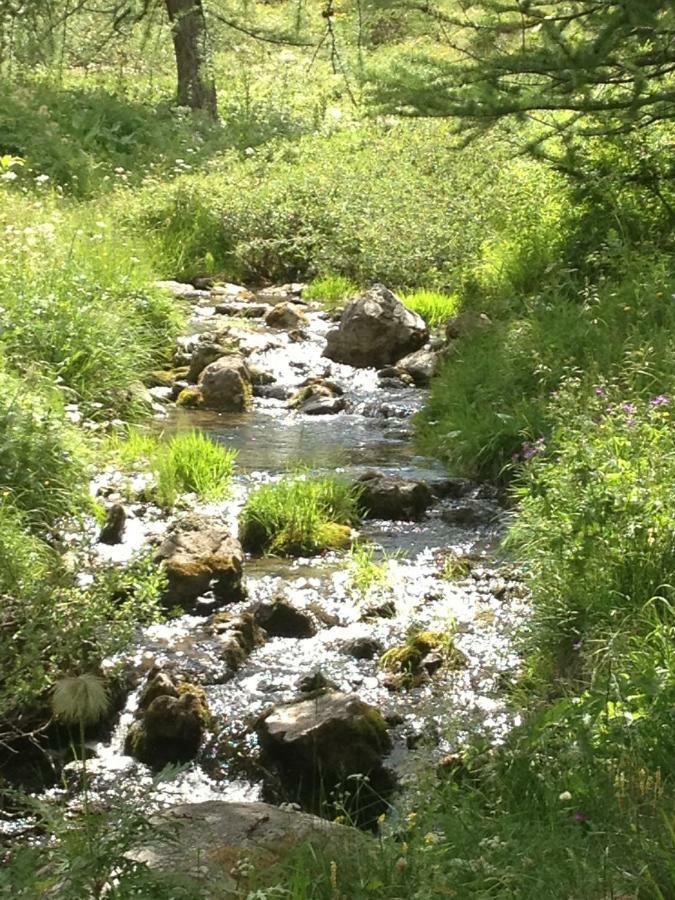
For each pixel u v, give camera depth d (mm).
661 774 4109
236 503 8188
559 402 7871
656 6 8828
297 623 6457
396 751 5297
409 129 19016
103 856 3432
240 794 5199
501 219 14148
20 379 8703
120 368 10414
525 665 5844
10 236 12023
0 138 18766
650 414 6926
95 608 5406
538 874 3553
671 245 11273
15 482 7383
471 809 4156
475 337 10930
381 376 11484
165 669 5922
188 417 10414
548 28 9703
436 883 3547
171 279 15266
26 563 6074
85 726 5508
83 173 17891
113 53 25266
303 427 10195
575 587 5785
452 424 9344
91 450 8641
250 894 3525
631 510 5883
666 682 4641
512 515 7762
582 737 4277
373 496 8164
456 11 10117
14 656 5227
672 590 5496
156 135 20500
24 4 21750
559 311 10273
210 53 22875
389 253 14648
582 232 12047
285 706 5453
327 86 24859
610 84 10555
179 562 6711
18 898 3480
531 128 12875
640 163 11742
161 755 5406
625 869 3547
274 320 13227
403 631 6418
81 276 11211
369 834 4383
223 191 16547
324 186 16547
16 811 4961
